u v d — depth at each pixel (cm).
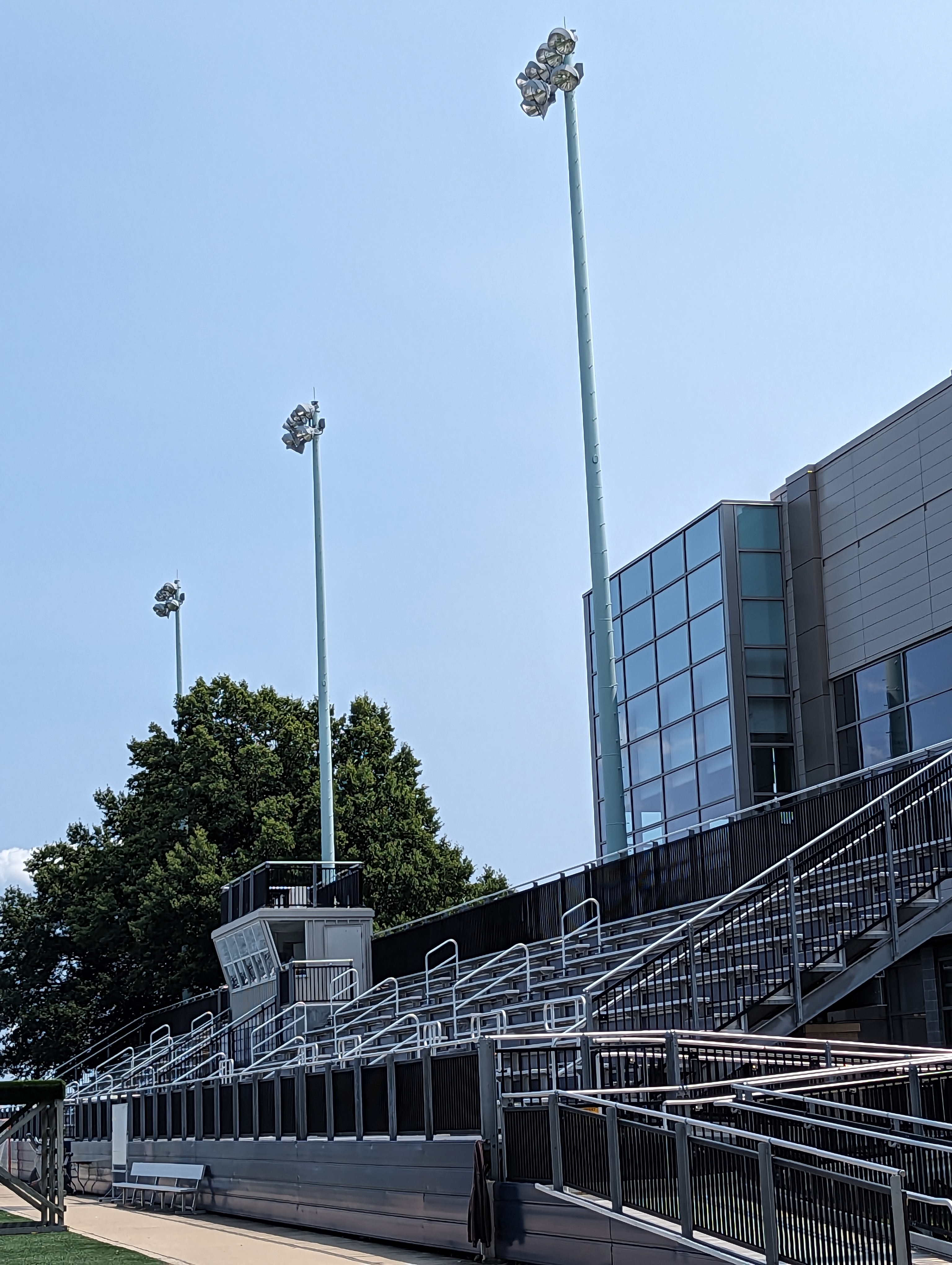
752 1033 1895
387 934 4094
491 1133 1584
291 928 4138
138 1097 3014
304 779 5606
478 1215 1550
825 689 3155
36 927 6147
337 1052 2891
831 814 2528
